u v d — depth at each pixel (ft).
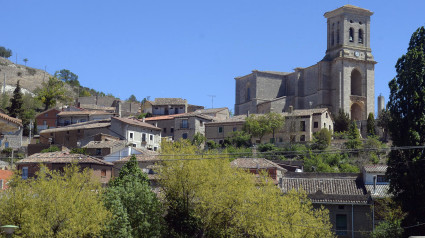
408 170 202.69
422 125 206.80
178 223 208.74
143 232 198.39
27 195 179.63
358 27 552.41
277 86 588.09
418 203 199.21
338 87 532.73
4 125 228.02
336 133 452.76
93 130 429.38
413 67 214.07
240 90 611.06
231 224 206.28
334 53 548.72
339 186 244.63
